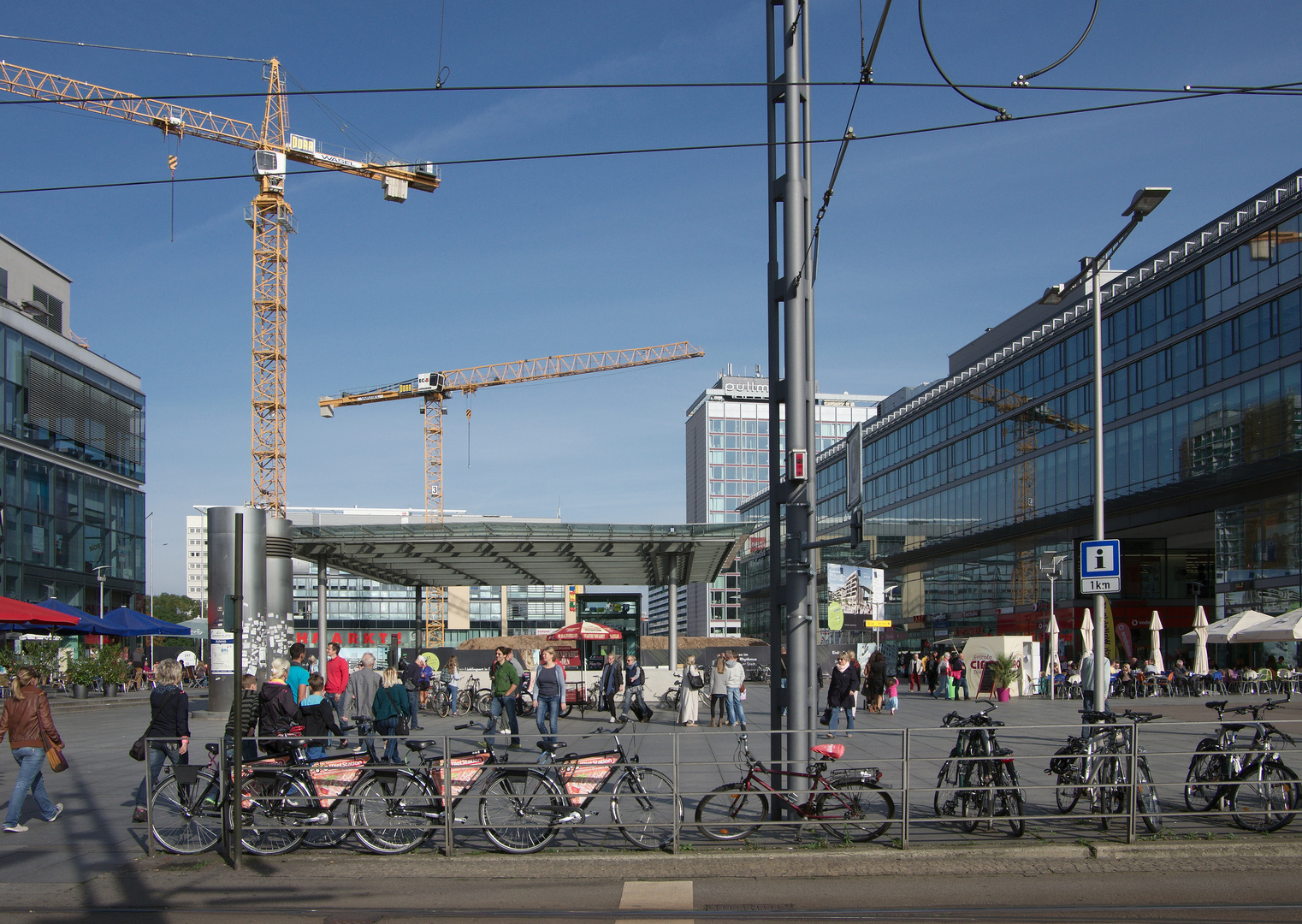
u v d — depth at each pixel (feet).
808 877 29.19
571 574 122.83
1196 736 64.08
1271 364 126.52
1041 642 183.52
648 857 30.37
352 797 32.24
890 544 258.78
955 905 25.67
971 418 214.69
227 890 28.17
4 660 99.45
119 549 180.96
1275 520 128.88
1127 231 47.21
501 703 53.98
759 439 629.51
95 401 172.86
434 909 25.95
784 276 36.14
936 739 62.54
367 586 318.45
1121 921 24.11
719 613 533.14
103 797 43.62
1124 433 159.33
